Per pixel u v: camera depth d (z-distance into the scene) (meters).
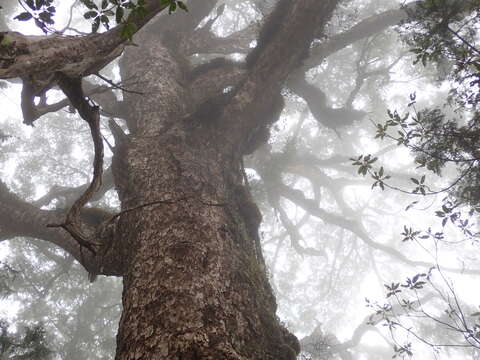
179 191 6.49
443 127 5.85
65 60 3.97
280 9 8.61
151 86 9.36
